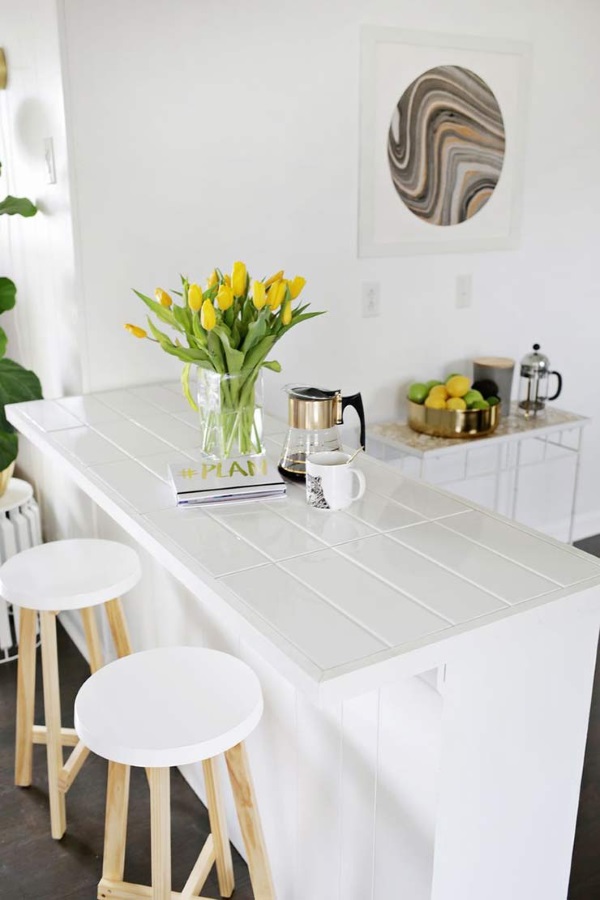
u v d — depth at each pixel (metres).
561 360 3.51
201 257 2.57
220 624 1.87
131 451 1.97
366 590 1.30
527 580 1.33
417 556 1.42
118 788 1.63
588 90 3.22
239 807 1.53
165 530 1.53
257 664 1.73
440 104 2.87
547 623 1.27
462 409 2.86
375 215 2.84
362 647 1.13
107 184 2.38
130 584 1.97
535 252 3.28
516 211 3.17
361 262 2.87
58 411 2.31
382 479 1.80
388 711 1.35
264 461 1.83
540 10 3.00
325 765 1.55
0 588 1.95
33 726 2.17
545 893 1.58
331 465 1.60
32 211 2.54
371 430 2.99
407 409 3.14
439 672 1.22
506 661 1.32
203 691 1.50
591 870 1.93
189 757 1.35
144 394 2.49
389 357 3.04
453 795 1.33
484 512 1.62
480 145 3.00
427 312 3.07
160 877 1.49
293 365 2.83
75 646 2.91
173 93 2.40
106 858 1.68
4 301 2.70
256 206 2.62
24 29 2.43
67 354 2.59
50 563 2.03
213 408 1.81
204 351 1.74
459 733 1.30
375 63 2.69
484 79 2.94
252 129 2.55
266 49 2.50
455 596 1.28
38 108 2.45
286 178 2.65
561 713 1.45
